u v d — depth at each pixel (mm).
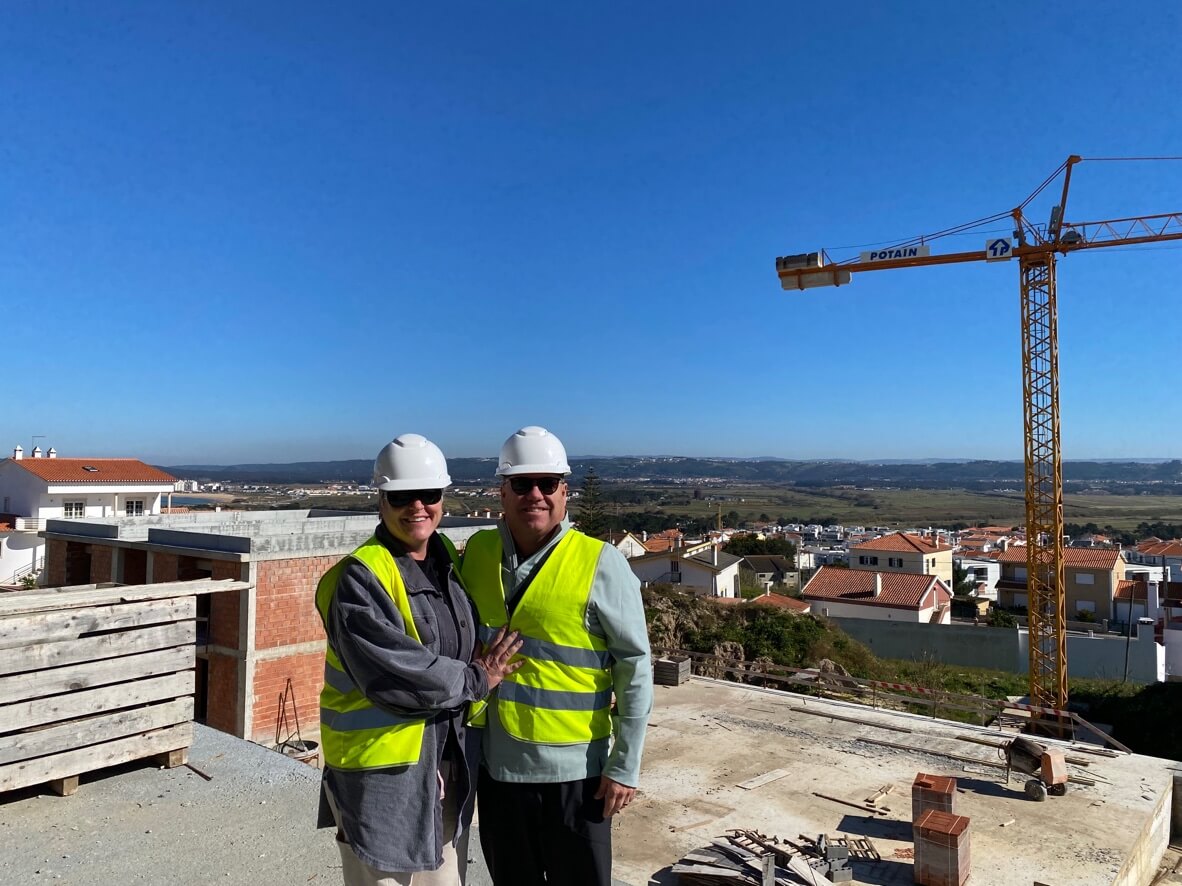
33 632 3893
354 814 2352
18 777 3818
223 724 15195
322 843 3629
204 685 15922
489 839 2703
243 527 20984
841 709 13008
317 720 15969
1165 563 77062
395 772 2348
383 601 2318
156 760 4469
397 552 2480
